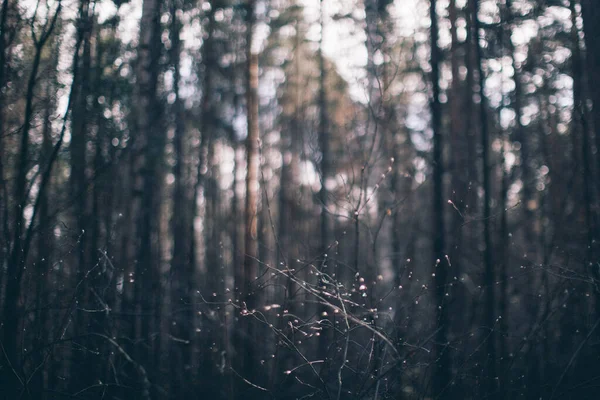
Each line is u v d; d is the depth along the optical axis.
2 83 7.64
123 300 8.47
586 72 8.55
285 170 17.95
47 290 7.38
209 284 11.95
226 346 8.55
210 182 16.22
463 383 7.48
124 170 10.89
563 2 9.38
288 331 6.93
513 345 8.71
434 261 8.75
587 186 8.52
